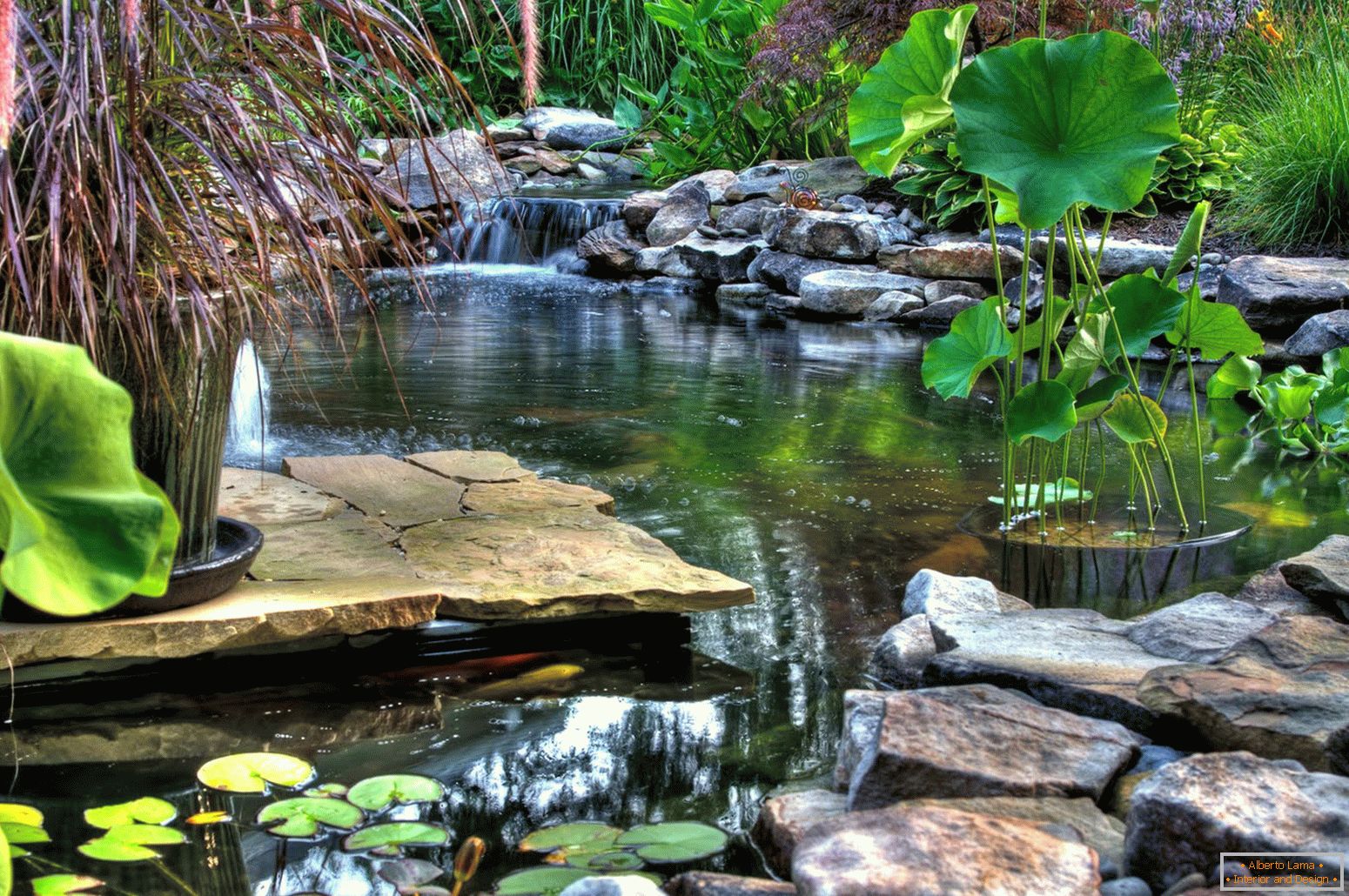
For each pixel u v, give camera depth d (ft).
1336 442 13.76
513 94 42.50
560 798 5.94
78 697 6.82
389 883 5.10
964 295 24.32
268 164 6.70
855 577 9.27
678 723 6.82
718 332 22.20
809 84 32.12
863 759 5.89
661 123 39.65
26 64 6.04
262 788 5.86
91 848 5.22
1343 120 21.91
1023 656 7.20
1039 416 9.78
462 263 31.71
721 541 10.03
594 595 7.81
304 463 10.98
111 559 3.09
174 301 6.45
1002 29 25.98
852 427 14.44
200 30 7.00
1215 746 6.21
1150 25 24.90
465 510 9.77
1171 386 17.92
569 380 16.98
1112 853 5.19
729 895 4.90
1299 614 8.31
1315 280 19.25
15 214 6.01
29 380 3.09
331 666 7.38
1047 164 8.61
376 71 7.27
